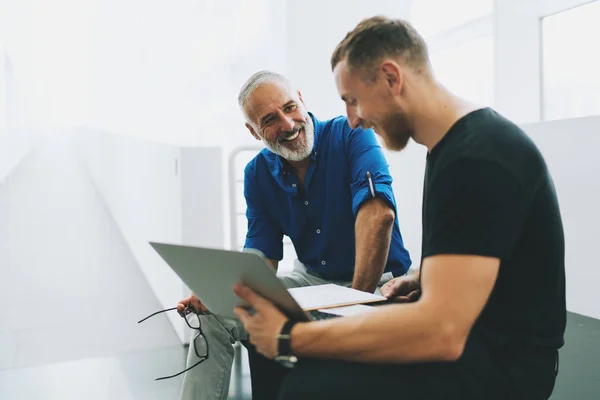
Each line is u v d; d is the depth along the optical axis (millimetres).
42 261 4379
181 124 5586
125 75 6035
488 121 947
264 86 1658
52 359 2496
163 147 3031
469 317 857
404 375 958
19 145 5762
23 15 6918
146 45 5348
